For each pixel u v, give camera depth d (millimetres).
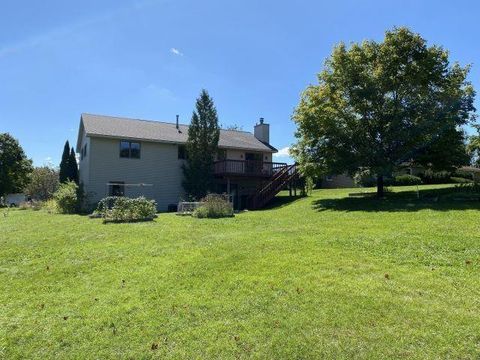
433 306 6254
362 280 7469
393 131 19703
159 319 6254
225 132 34969
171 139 28406
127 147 27203
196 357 5195
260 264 8680
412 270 8000
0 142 46469
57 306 6984
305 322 5906
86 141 28250
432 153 20484
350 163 20344
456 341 5254
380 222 13289
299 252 9609
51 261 9766
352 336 5492
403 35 19984
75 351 5477
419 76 19203
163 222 16172
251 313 6293
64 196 23312
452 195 17984
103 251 10547
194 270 8516
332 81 20781
